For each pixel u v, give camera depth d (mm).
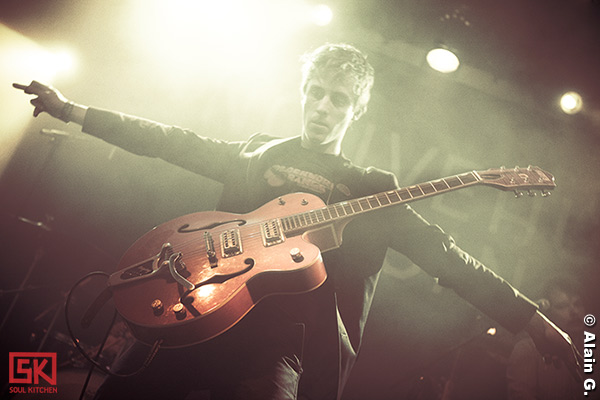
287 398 1793
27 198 4617
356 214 2148
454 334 4695
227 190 2414
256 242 1988
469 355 4238
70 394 3141
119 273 1909
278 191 2305
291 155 2412
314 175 2357
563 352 2127
